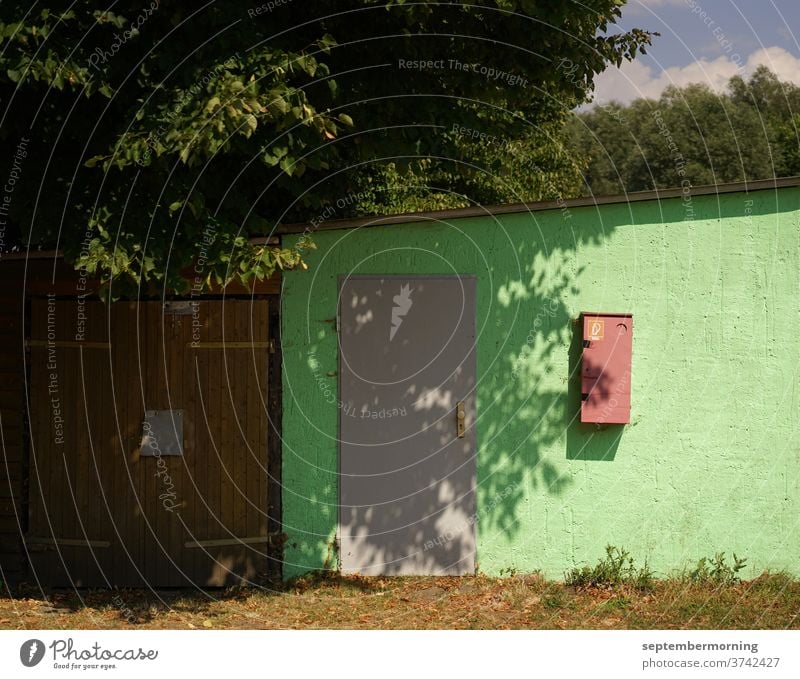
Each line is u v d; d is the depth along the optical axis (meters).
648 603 7.11
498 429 7.64
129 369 7.55
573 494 7.66
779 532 7.64
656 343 7.61
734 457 7.64
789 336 7.61
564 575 7.65
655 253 7.60
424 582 7.53
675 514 7.65
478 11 7.33
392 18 7.31
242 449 7.58
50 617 6.79
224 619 6.81
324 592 7.34
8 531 7.59
